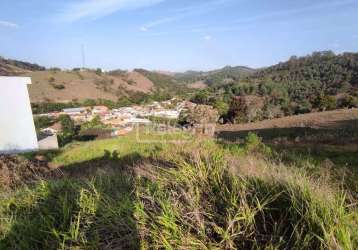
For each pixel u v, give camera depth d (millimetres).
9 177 4164
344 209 1814
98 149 9719
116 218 1817
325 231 1468
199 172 2277
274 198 1821
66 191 2348
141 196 2039
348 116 27000
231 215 1754
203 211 1838
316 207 1693
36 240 1779
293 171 2793
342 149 9578
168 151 3494
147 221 1769
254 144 7789
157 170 2600
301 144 11555
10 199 2467
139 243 1629
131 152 7527
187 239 1602
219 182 2146
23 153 9664
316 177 3166
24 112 11352
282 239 1550
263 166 2623
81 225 1886
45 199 2297
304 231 1578
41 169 6211
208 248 1572
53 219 1944
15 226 1932
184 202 1961
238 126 29375
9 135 10977
